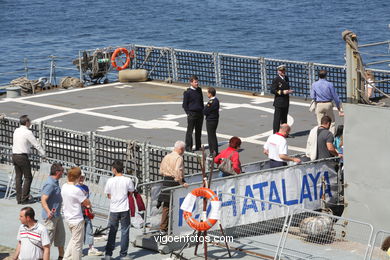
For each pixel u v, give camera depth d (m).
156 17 106.56
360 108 18.59
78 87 35.72
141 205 16.97
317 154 19.84
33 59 71.38
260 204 18.39
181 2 123.62
